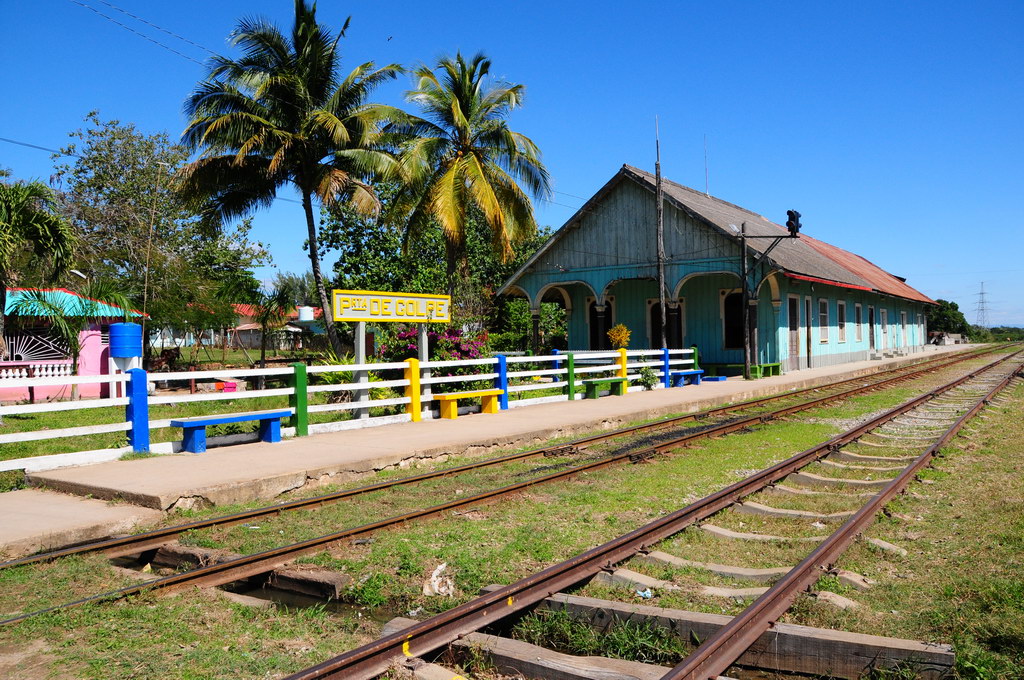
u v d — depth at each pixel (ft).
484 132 82.64
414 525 23.66
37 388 65.26
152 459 32.27
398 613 17.31
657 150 74.69
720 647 13.71
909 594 17.12
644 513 24.76
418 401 45.47
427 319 46.24
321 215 98.78
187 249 117.50
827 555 19.29
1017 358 130.41
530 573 18.97
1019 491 26.00
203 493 26.27
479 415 48.55
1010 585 16.97
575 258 89.61
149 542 22.12
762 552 20.65
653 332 90.33
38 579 18.83
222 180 72.49
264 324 97.40
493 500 26.78
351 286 98.22
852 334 109.70
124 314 67.46
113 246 90.48
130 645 14.89
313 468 30.01
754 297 77.20
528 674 13.62
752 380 75.66
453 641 14.57
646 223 84.69
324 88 75.66
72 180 114.01
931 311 254.88
